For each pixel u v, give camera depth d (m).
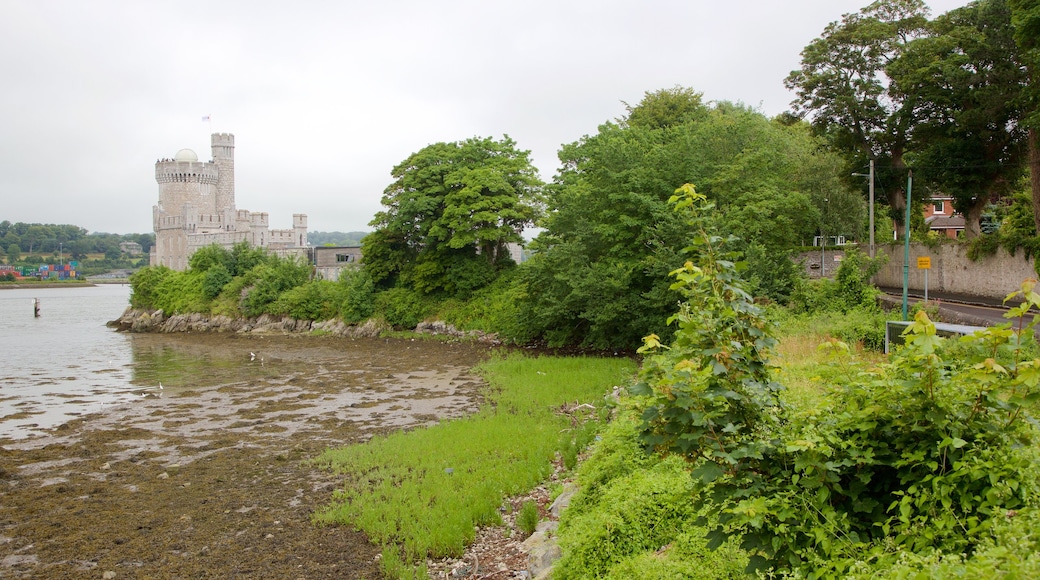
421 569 10.69
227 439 21.38
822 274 50.75
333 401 27.97
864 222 61.16
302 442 20.77
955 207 42.75
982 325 23.47
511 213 53.75
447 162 58.03
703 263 6.60
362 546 12.32
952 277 42.16
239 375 36.12
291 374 36.28
